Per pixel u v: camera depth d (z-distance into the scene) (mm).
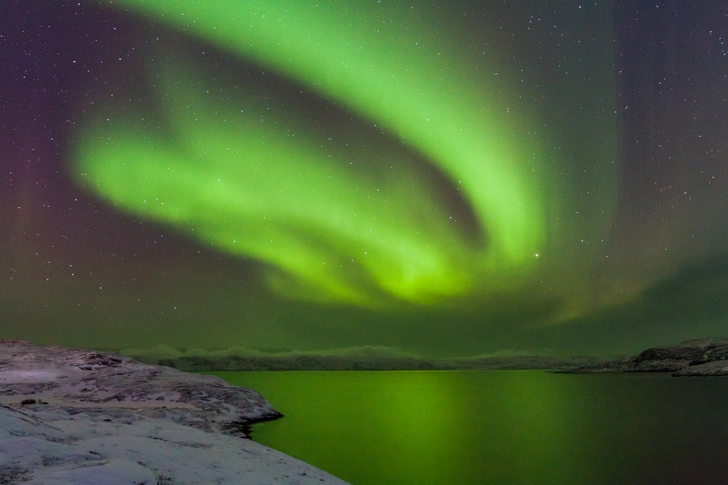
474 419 28828
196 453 9438
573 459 16516
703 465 15336
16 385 23859
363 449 18453
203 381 29438
